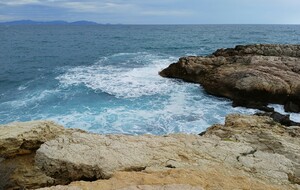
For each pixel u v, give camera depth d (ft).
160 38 293.23
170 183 24.25
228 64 90.07
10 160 32.45
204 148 31.94
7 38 285.84
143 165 28.53
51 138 35.50
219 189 23.49
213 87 78.69
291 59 86.33
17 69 113.19
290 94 69.77
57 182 29.22
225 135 37.52
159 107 66.44
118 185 23.85
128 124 55.98
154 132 52.95
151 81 91.71
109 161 28.86
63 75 101.24
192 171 26.81
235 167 28.25
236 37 291.58
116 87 83.66
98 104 67.97
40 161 30.53
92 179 28.71
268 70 77.66
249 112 65.57
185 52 166.40
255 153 31.14
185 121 58.34
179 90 82.12
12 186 28.63
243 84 72.23
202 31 450.71
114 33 419.95
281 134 38.11
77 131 37.78
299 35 320.29
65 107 65.72
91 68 115.75
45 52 170.40
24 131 34.12
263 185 24.94
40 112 62.44
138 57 145.59
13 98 73.20
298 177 26.91
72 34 387.34
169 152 30.86
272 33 370.12
